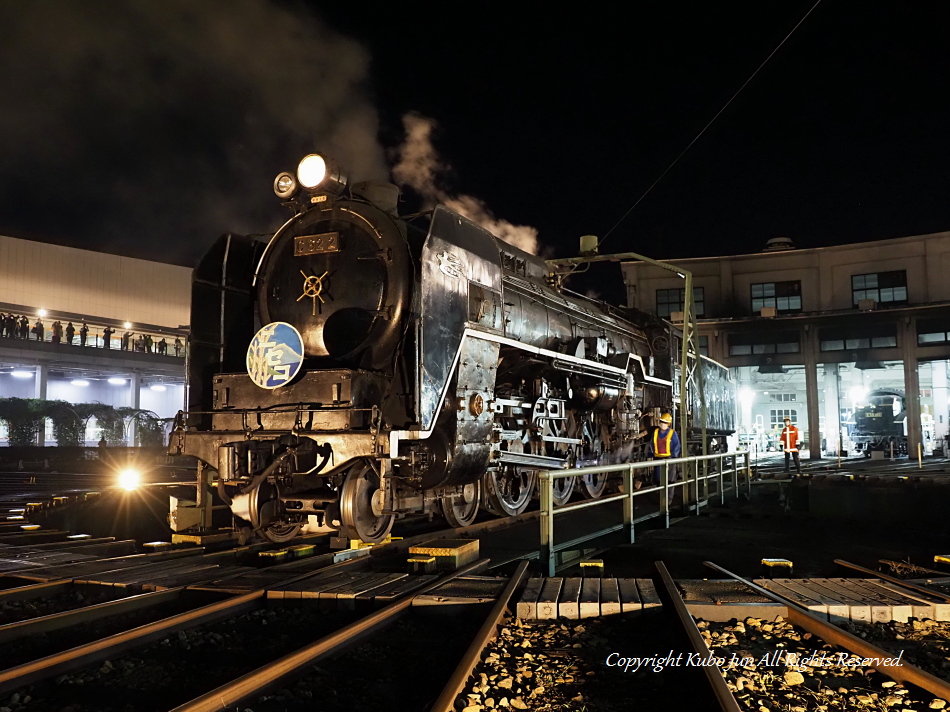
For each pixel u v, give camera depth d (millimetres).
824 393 38219
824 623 4340
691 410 17672
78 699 3398
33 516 10625
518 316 9594
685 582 5523
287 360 6922
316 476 6629
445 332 7426
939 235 31078
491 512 9711
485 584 5371
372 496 6875
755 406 39594
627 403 13047
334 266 7602
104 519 12281
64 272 43875
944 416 34688
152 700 3391
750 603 4832
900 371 37500
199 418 7680
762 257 34094
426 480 7570
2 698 3326
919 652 4133
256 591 5109
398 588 5238
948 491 13820
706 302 34688
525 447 10086
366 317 7340
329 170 7789
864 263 32375
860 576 6312
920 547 9258
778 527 11070
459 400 7656
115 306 46156
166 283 48969
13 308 40875
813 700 3383
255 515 6707
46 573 5918
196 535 7496
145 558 6488
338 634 4016
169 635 4289
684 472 11961
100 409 37719
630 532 9188
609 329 13641
